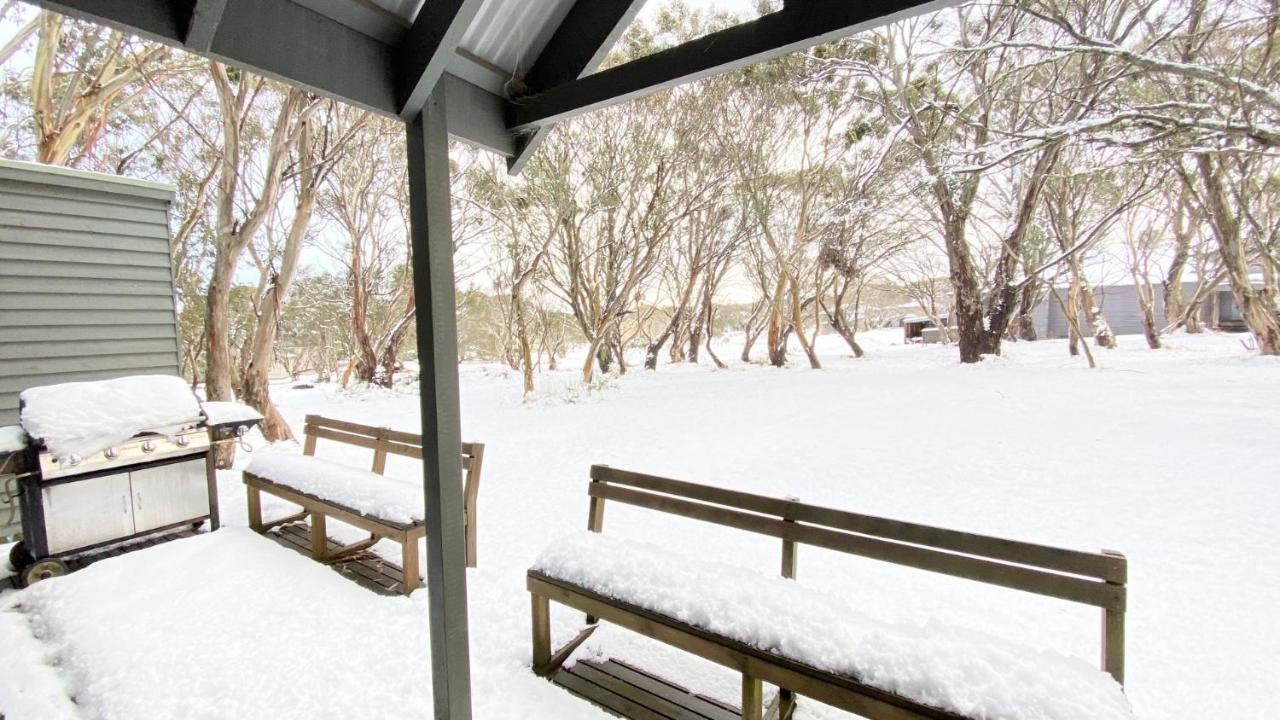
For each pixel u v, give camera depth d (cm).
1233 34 872
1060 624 245
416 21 142
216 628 239
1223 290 1931
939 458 527
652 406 932
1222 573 286
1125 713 122
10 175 378
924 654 143
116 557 306
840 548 193
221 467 578
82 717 191
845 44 1134
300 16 129
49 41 567
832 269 1478
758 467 529
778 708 186
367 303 1479
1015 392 840
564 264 1234
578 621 248
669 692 201
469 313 1731
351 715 187
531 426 812
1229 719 186
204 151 1085
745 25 146
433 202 155
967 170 777
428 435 160
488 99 188
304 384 1648
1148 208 1370
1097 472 458
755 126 1216
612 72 171
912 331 2362
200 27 108
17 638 240
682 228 1458
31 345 391
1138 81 957
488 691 200
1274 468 439
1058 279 1502
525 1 169
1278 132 566
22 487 305
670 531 370
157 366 459
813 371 1344
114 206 432
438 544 162
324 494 303
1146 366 1005
